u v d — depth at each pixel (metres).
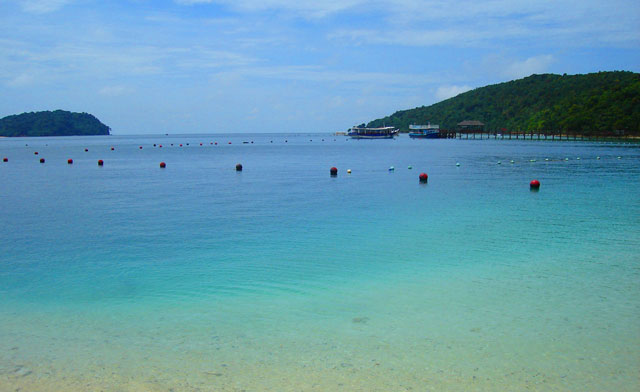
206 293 11.91
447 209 24.30
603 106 134.62
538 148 93.62
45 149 111.56
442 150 93.06
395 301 11.24
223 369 8.02
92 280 13.00
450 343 8.95
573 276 13.09
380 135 176.62
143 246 16.78
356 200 27.70
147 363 8.25
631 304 10.93
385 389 7.37
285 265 14.36
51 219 21.98
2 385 7.55
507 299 11.32
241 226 20.22
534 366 8.08
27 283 12.75
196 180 40.50
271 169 52.50
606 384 7.52
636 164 54.12
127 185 36.69
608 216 22.22
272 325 9.85
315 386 7.46
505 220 21.28
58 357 8.49
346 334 9.39
